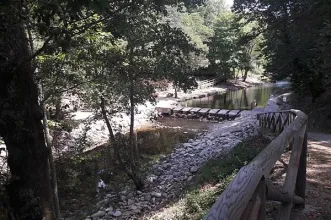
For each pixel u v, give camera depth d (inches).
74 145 454.0
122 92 331.3
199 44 1402.6
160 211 268.8
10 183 173.9
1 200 163.8
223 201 52.4
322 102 578.9
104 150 492.1
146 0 234.7
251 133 573.9
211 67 1649.9
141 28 288.0
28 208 174.9
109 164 455.5
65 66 264.2
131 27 251.9
